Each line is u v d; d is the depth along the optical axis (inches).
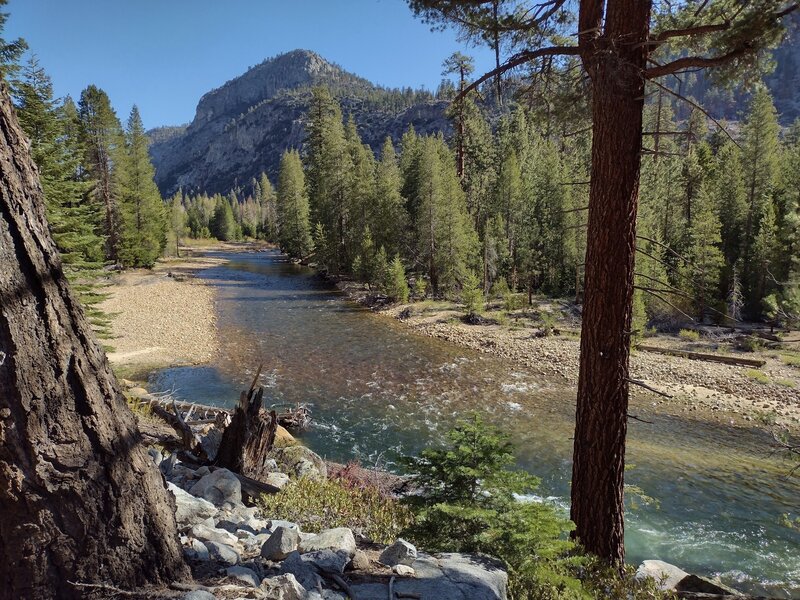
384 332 1098.7
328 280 1900.8
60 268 95.4
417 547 175.9
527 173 1838.1
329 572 123.1
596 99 214.5
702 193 1326.3
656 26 246.8
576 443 229.6
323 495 246.8
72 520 90.8
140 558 99.5
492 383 761.0
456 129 1576.0
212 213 4852.4
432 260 1542.8
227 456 273.6
